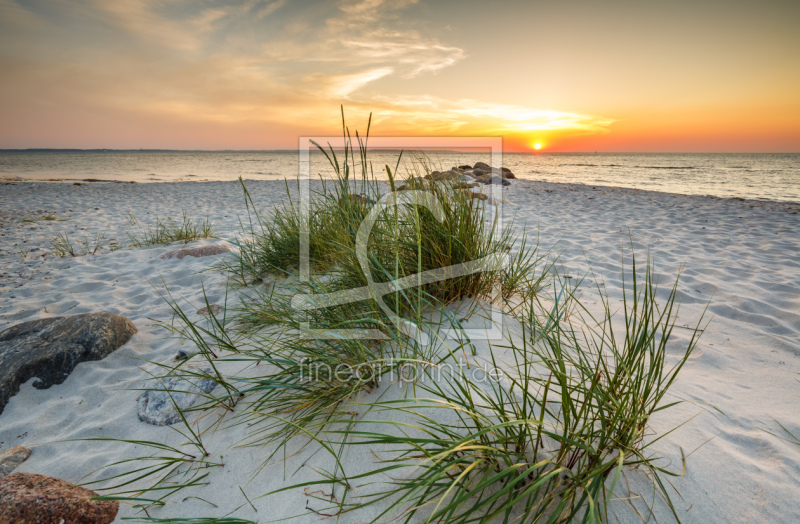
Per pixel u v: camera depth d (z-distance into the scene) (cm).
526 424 128
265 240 376
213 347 244
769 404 177
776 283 344
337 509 135
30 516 140
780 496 126
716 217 723
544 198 997
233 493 147
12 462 171
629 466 136
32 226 697
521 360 190
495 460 132
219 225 691
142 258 473
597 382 137
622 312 282
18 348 238
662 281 359
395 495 136
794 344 233
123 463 169
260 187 1403
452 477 127
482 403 161
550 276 366
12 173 2397
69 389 225
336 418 168
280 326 239
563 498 115
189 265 425
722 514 122
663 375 201
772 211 784
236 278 362
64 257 498
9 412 210
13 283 398
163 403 197
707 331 255
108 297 357
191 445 172
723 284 348
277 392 181
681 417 164
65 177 2159
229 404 191
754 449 148
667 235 570
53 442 185
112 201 1045
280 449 162
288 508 138
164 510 144
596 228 624
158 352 259
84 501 146
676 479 133
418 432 156
